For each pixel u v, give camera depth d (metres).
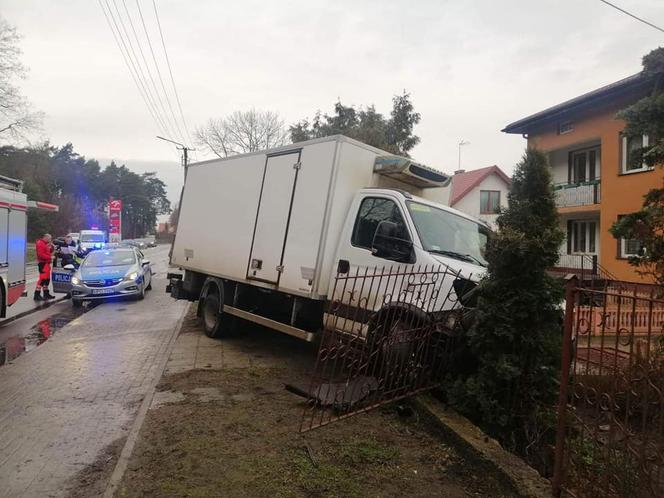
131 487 3.46
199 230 9.24
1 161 47.94
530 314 4.13
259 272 7.31
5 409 5.29
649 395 3.04
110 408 5.34
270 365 6.89
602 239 18.02
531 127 21.58
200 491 3.38
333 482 3.51
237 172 8.24
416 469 3.76
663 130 3.89
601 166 18.16
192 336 8.88
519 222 4.22
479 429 4.16
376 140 20.33
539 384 4.20
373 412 4.90
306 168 6.71
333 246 6.32
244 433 4.34
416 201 6.02
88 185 78.75
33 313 12.38
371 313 5.66
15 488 3.67
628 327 3.67
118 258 14.95
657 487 2.84
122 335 9.16
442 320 4.91
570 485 3.21
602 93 17.31
